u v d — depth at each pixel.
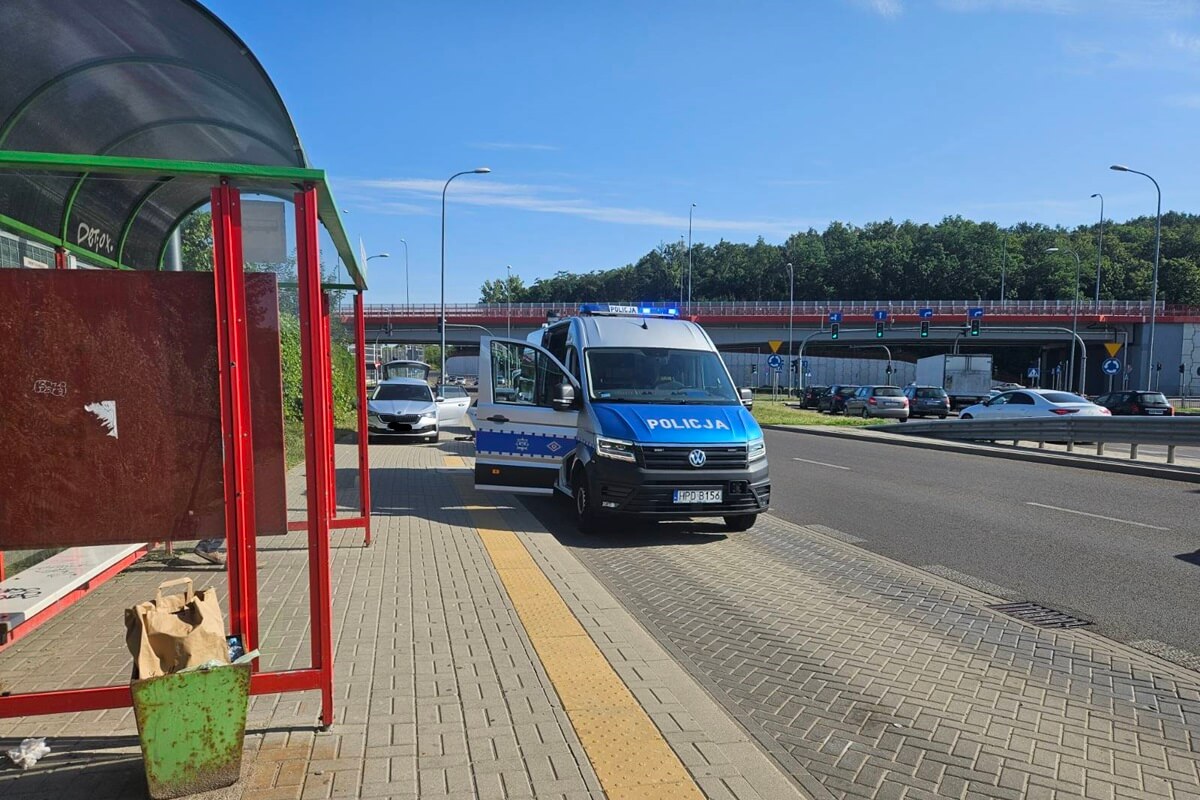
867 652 4.88
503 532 7.88
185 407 3.11
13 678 3.95
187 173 2.96
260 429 3.29
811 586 6.46
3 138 4.42
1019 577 6.84
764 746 3.57
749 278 130.75
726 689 4.23
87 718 3.50
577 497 8.44
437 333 67.81
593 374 8.76
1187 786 3.30
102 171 2.89
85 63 3.94
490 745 3.30
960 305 65.44
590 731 3.46
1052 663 4.75
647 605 5.84
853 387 40.34
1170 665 4.75
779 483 12.80
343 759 3.14
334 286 7.13
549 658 4.35
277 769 3.04
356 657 4.33
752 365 78.19
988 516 9.81
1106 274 103.88
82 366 3.02
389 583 5.89
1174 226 123.75
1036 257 114.00
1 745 3.21
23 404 3.00
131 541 3.11
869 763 3.44
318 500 3.27
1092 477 13.65
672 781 3.06
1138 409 28.70
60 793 2.82
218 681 2.79
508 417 8.95
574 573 6.22
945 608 5.88
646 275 137.25
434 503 9.72
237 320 3.09
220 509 3.17
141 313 3.05
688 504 7.77
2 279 2.95
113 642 4.50
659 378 8.91
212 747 2.81
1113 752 3.60
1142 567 7.21
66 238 5.21
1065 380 79.38
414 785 2.95
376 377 30.16
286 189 3.18
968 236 121.06
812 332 68.81
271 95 3.73
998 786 3.26
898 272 121.94
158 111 4.46
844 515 9.87
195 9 3.31
